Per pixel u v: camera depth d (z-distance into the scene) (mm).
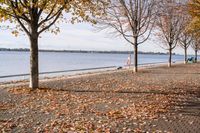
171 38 48344
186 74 32406
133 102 14109
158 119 10859
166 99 14945
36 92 16734
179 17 47469
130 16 32938
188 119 10891
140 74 31375
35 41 17891
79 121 10406
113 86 20328
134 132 9141
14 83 21422
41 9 17750
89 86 20172
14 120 10594
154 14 33781
